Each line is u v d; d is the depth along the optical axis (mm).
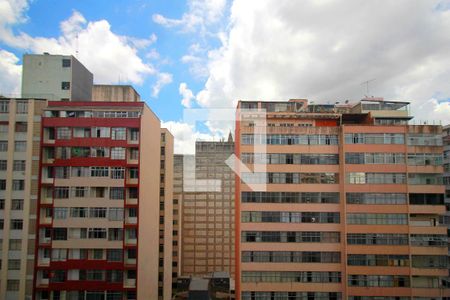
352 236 37031
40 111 37031
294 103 42719
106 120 36938
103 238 35656
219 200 61688
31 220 35594
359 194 37531
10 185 35781
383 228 37125
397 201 37531
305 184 38125
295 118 41125
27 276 35000
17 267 35062
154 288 45594
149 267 42281
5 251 35062
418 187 37719
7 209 35500
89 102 38062
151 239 43531
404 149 38062
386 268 36562
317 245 37312
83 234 35781
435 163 38031
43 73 41406
